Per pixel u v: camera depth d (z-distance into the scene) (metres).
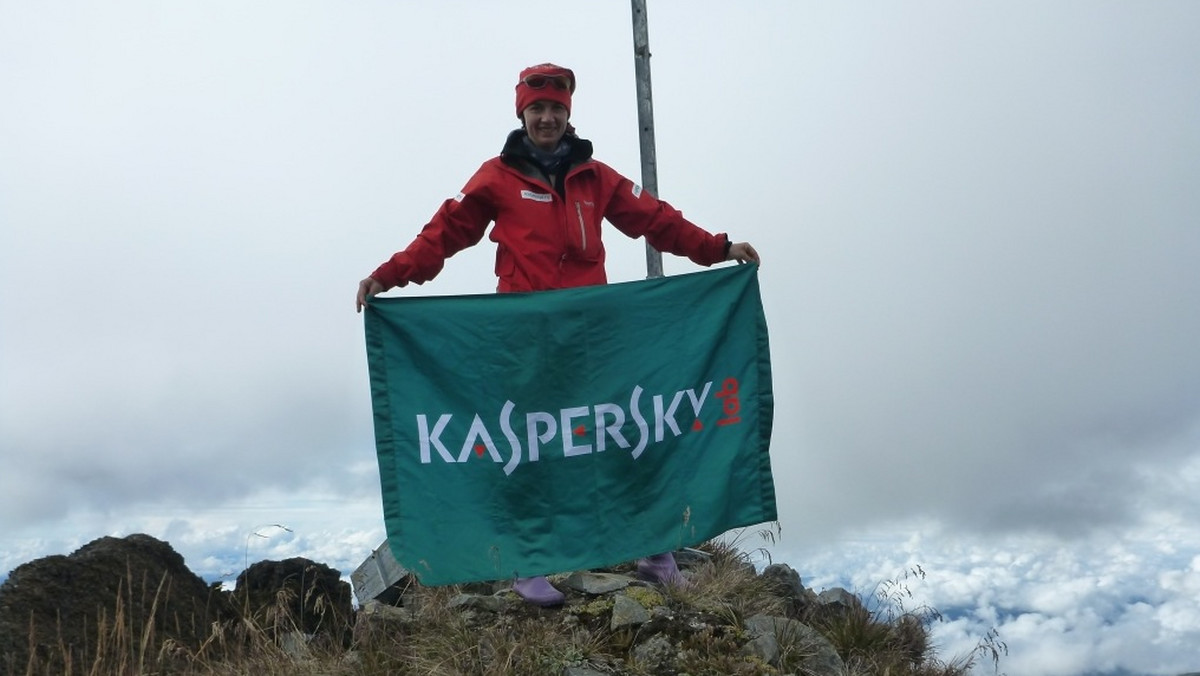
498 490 3.86
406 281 3.92
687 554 4.67
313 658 3.82
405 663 3.69
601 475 3.92
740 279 4.14
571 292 3.97
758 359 4.11
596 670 3.59
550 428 3.91
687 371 4.02
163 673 3.89
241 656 3.97
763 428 4.09
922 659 4.26
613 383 3.96
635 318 4.01
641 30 6.18
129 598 3.98
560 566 3.85
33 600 4.01
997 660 4.21
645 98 6.16
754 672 3.64
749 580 4.35
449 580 3.75
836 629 4.23
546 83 3.94
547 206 3.98
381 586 4.73
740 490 4.04
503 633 3.76
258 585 4.48
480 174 3.99
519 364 3.91
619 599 3.92
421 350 3.86
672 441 3.99
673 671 3.63
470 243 4.05
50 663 3.80
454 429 3.86
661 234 4.18
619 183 4.14
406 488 3.79
